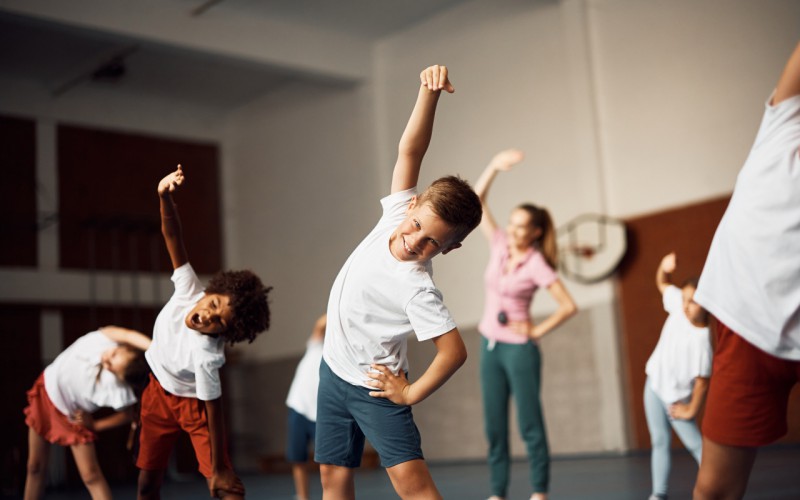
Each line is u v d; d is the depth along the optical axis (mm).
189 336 2682
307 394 4852
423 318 1954
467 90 8531
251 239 10930
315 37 8977
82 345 3312
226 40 8312
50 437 3281
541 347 7738
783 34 6449
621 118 7391
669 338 3432
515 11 8148
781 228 1627
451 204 1906
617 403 7199
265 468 9305
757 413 1685
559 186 7707
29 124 9695
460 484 5434
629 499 3803
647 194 7191
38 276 9461
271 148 10719
